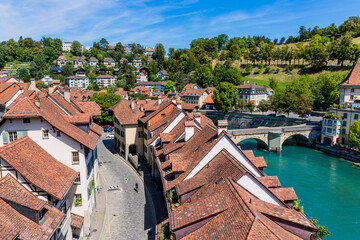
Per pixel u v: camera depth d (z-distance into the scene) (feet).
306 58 581.53
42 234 66.74
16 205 67.00
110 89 524.52
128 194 138.21
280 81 571.28
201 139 112.78
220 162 87.86
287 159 234.99
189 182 84.79
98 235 102.78
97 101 311.68
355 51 509.35
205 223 62.34
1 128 92.27
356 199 153.17
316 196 157.38
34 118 93.61
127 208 123.65
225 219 59.36
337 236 116.16
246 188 74.38
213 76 604.08
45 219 72.43
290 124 317.42
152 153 154.81
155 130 165.78
